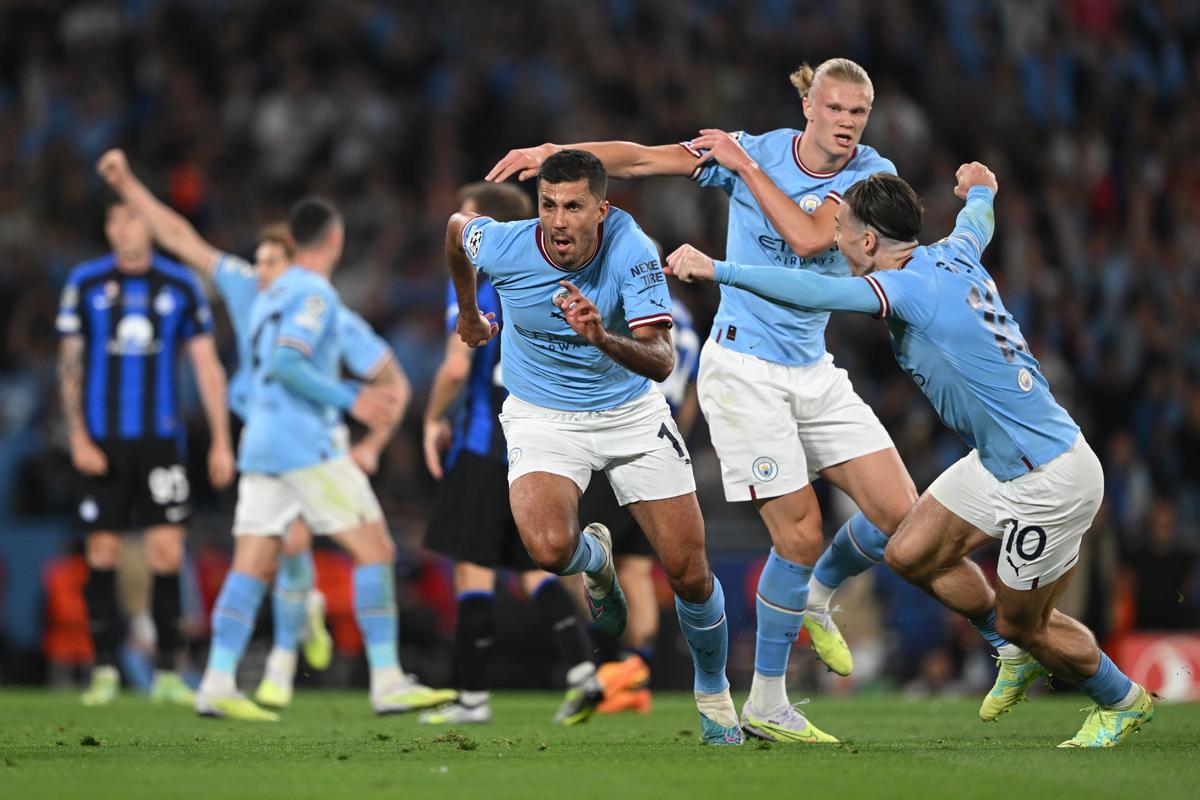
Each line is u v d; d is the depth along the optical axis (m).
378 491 45.00
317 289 27.45
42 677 40.75
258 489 27.58
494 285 19.05
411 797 14.23
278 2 65.19
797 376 20.83
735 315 21.06
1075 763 17.02
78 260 55.38
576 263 18.47
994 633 20.20
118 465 32.84
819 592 22.14
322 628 34.09
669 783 15.26
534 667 38.72
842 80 20.48
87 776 15.90
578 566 19.05
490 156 61.75
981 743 20.23
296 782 15.32
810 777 15.72
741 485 20.70
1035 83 66.44
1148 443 52.72
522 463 19.36
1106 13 69.75
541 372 19.44
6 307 54.25
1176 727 22.77
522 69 64.62
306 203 28.17
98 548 32.81
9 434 48.22
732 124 63.25
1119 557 39.34
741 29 66.44
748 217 21.14
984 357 18.17
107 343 33.16
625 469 19.48
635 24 66.50
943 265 18.50
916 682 39.44
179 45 64.25
